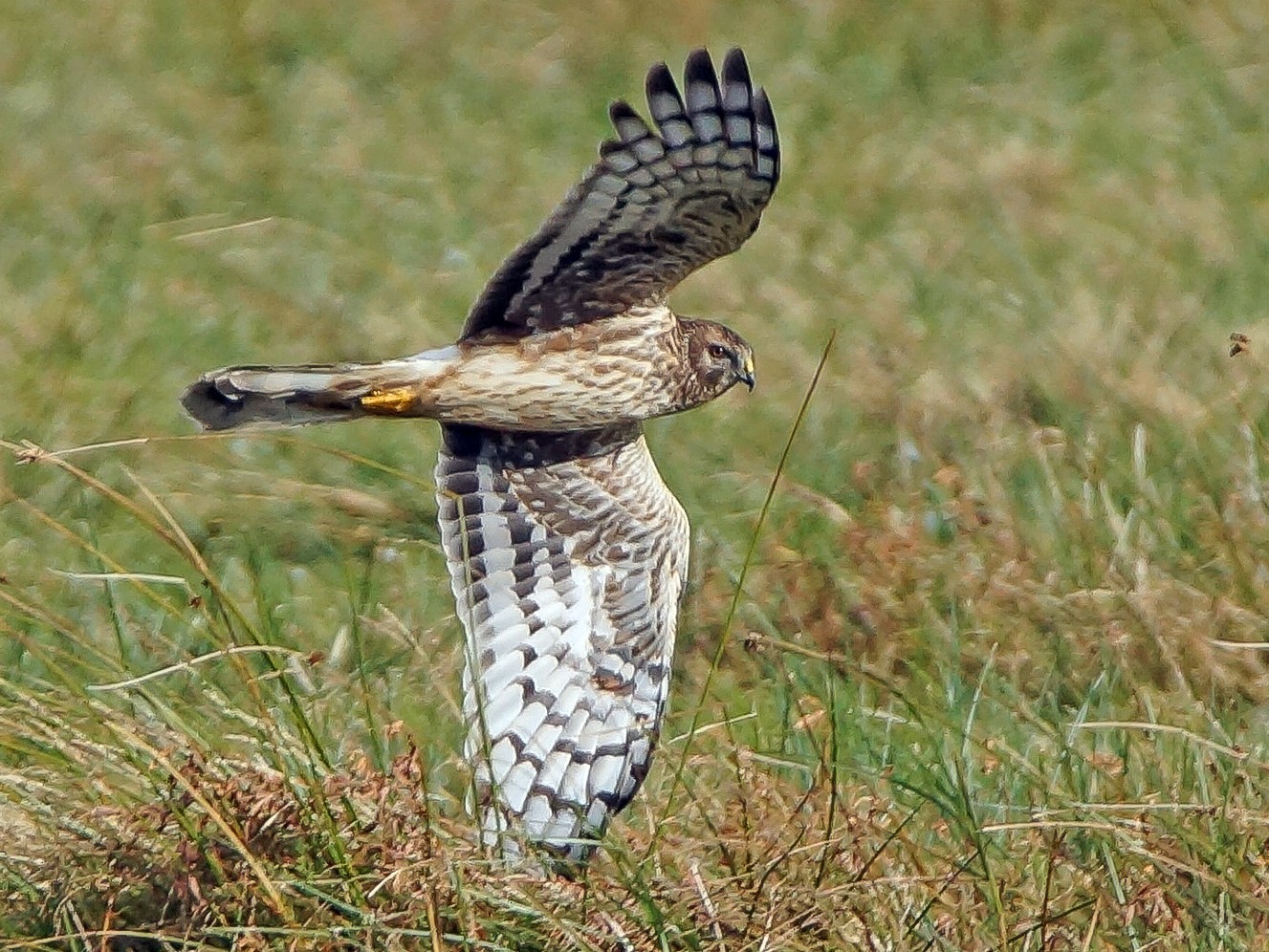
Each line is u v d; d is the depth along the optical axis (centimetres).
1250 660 1251
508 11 3005
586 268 1101
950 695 1238
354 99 2731
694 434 1717
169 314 2030
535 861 1027
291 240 2228
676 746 1205
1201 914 978
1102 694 1235
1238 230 2098
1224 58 2636
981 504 1450
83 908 1013
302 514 1569
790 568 1403
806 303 1947
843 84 2727
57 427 1738
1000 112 2559
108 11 3006
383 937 978
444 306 2038
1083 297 1922
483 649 1185
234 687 1281
